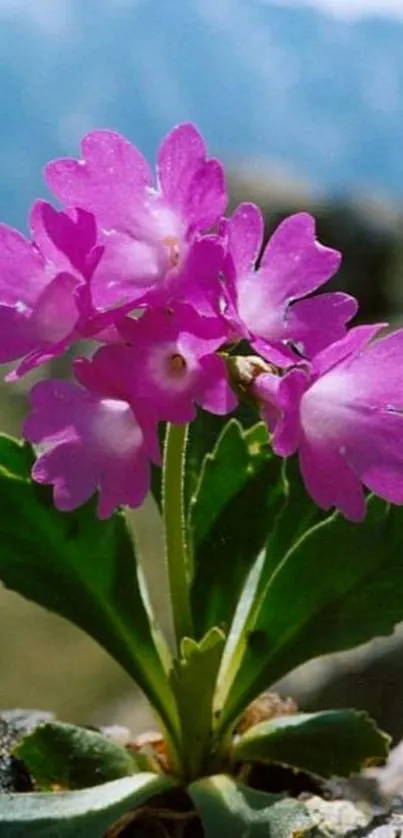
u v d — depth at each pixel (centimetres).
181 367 30
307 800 34
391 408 31
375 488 31
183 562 34
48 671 61
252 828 31
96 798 32
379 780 36
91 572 35
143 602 35
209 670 33
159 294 30
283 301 31
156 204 31
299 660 34
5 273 31
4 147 346
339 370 31
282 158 147
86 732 34
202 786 33
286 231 31
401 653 49
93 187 31
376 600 34
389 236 137
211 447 37
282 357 30
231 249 30
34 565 34
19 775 35
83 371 30
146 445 30
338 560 34
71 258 30
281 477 35
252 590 36
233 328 30
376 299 137
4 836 31
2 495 34
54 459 31
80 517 34
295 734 34
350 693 48
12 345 30
